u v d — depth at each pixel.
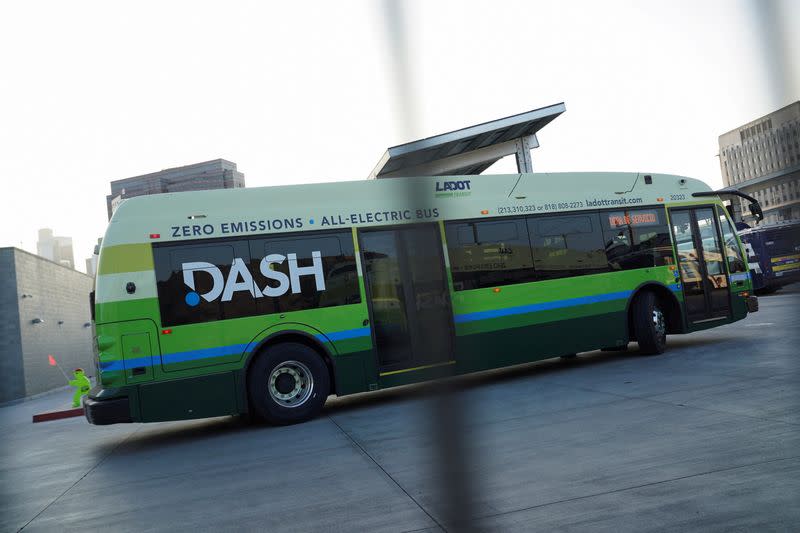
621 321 11.73
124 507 5.65
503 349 10.70
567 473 5.03
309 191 9.90
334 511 4.75
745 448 5.13
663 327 12.12
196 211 9.29
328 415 9.82
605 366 11.34
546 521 4.01
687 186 12.88
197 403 8.92
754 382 7.91
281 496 5.37
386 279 10.08
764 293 28.59
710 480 4.45
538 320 11.02
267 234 9.52
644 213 12.24
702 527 3.66
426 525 4.18
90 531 4.98
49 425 15.16
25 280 29.06
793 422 5.76
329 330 9.63
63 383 34.00
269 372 9.30
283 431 8.83
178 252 9.09
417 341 10.12
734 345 11.84
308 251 9.70
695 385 8.23
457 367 10.30
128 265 8.86
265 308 9.35
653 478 4.65
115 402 8.59
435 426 4.56
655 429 6.15
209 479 6.39
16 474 8.21
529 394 9.24
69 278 37.22
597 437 6.12
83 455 9.28
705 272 12.63
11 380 27.33
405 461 6.09
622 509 4.08
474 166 21.38
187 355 8.93
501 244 10.94
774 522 3.61
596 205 11.85
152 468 7.43
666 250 12.31
